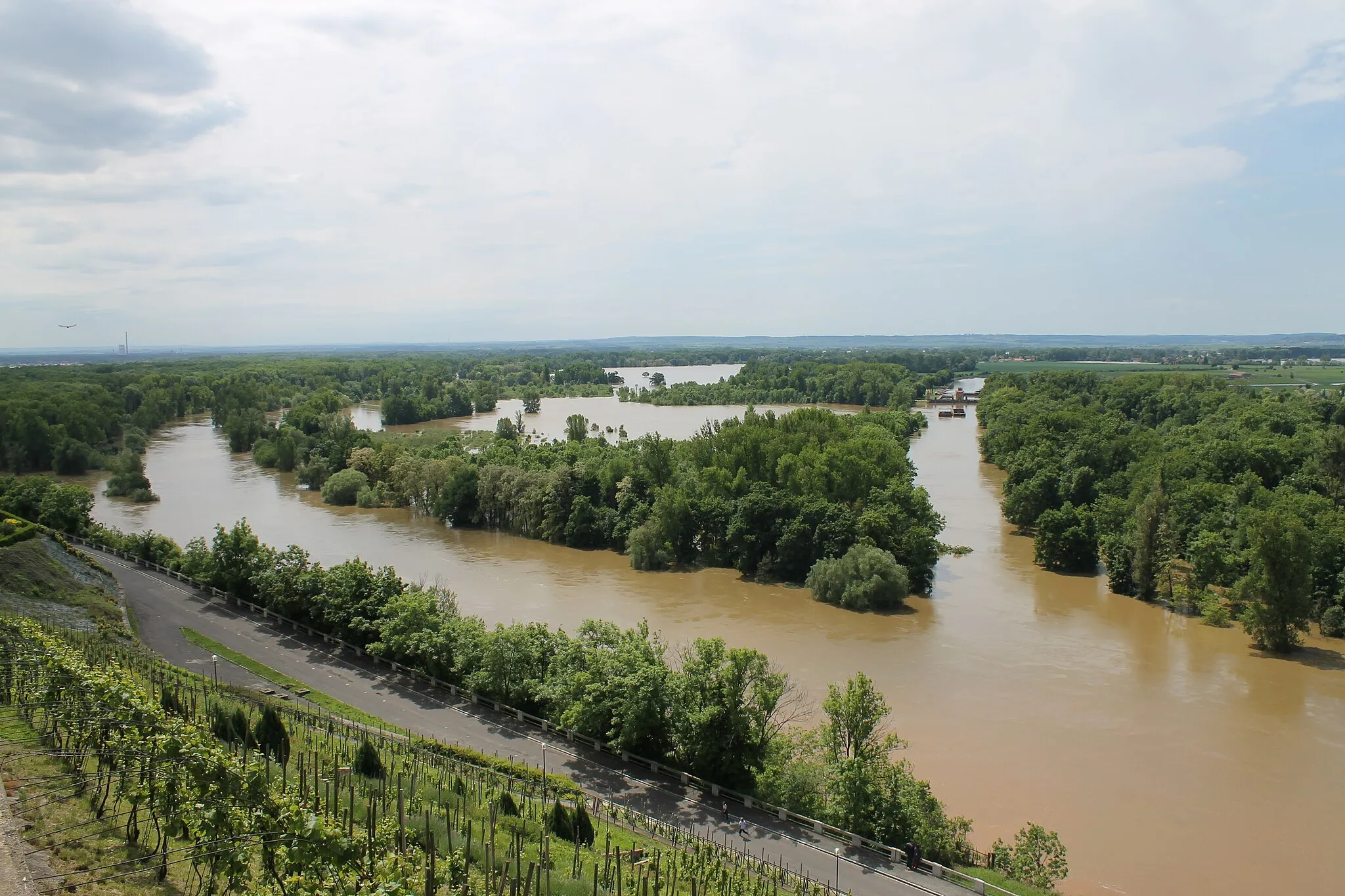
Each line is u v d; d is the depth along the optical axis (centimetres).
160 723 3706
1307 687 8156
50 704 4134
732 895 4416
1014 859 5150
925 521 12356
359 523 15500
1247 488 12650
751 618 10294
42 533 10675
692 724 5962
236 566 9912
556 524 14225
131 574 11044
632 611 10512
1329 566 10294
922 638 9512
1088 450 15712
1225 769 6538
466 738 6731
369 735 6344
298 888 2964
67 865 3266
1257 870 5297
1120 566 11281
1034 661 8800
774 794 5831
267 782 3775
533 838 4784
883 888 4828
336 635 8725
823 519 12025
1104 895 5038
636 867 4588
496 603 10781
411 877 3133
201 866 3547
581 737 6769
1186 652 9100
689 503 13062
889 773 5597
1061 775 6431
